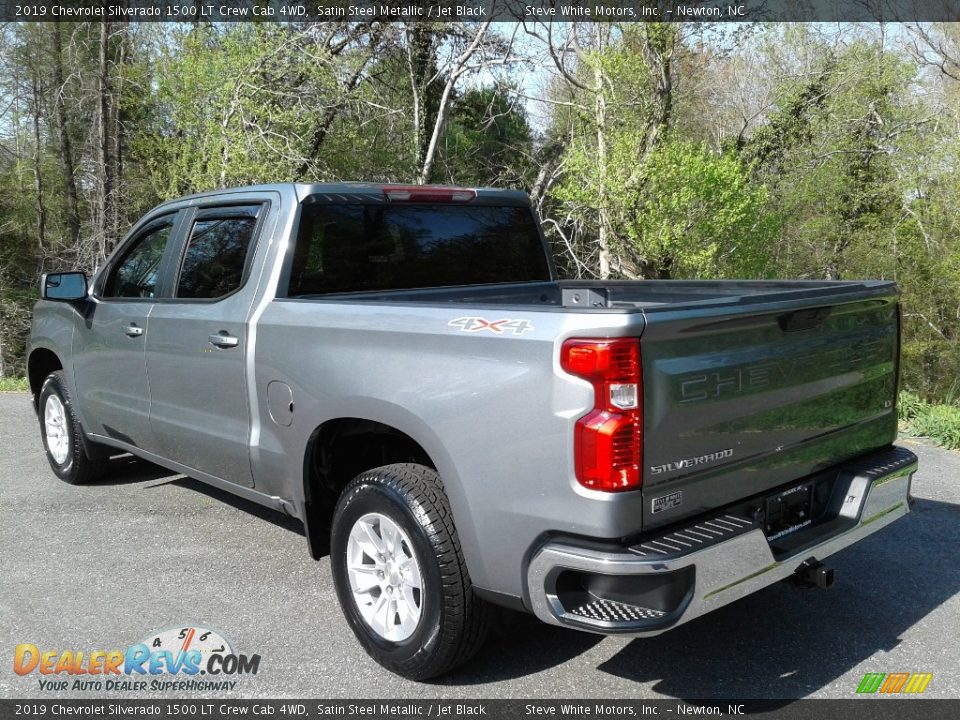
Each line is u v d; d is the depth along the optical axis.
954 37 21.95
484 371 2.76
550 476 2.61
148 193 21.27
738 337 2.79
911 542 4.48
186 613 3.72
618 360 2.48
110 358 4.79
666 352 2.58
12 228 29.22
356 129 18.28
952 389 9.05
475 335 2.80
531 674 3.20
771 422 2.95
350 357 3.23
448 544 2.92
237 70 16.38
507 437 2.70
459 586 2.92
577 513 2.55
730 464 2.82
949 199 22.16
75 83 23.30
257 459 3.77
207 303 4.05
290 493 3.68
